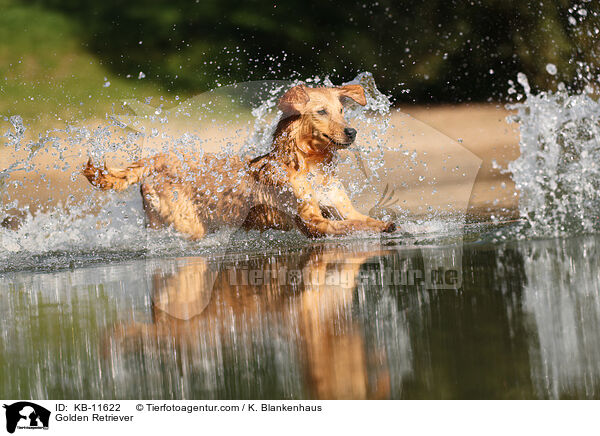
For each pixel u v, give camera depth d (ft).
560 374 13.44
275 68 80.28
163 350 16.31
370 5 84.48
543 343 14.94
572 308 17.03
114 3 88.69
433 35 81.15
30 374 15.31
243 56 81.00
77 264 27.17
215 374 14.69
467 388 13.15
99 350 16.56
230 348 16.16
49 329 18.48
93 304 20.74
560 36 71.41
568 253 22.47
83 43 82.84
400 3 83.46
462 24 79.82
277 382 14.03
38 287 23.52
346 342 15.96
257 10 85.51
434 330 16.28
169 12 86.38
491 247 24.49
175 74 78.89
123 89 74.84
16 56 79.41
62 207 38.70
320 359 15.05
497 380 13.39
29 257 28.71
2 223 34.65
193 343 16.67
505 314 17.01
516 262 21.98
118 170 31.96
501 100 74.02
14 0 89.10
